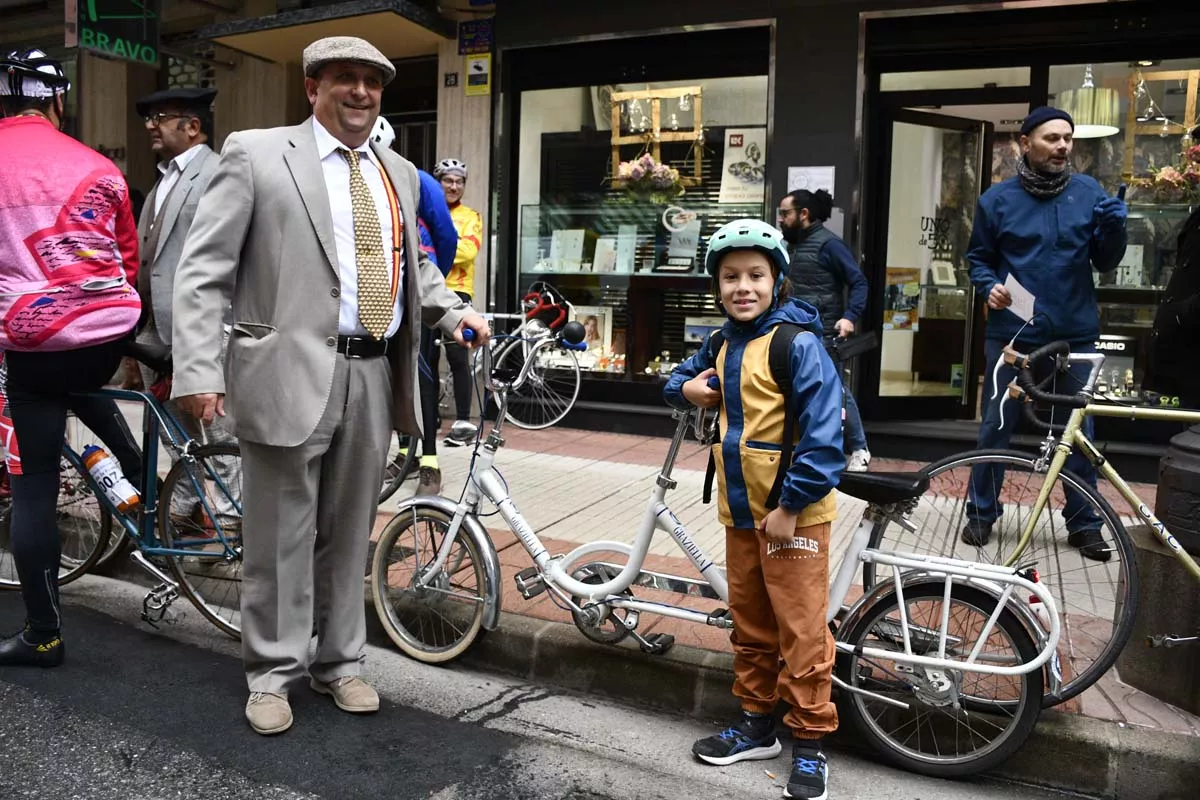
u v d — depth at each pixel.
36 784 2.73
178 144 4.36
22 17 11.34
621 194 8.27
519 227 8.68
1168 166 6.81
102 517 4.35
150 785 2.75
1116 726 3.03
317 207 3.04
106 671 3.57
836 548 4.80
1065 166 4.67
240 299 3.10
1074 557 3.33
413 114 9.41
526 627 3.77
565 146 8.42
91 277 3.42
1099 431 6.71
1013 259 4.72
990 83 7.15
